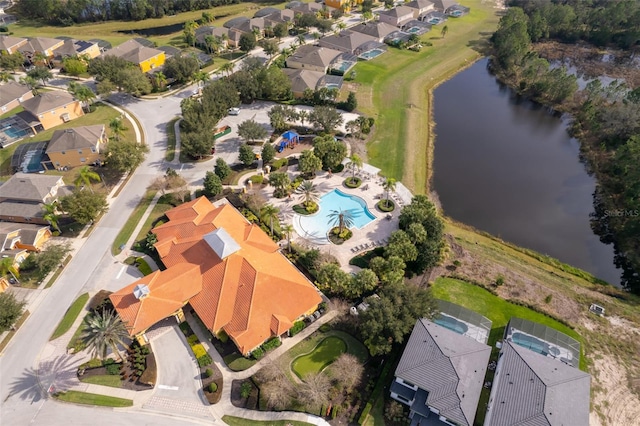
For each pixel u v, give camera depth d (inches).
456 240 3447.3
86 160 4188.0
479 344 2380.7
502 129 5064.0
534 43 7322.8
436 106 5492.1
